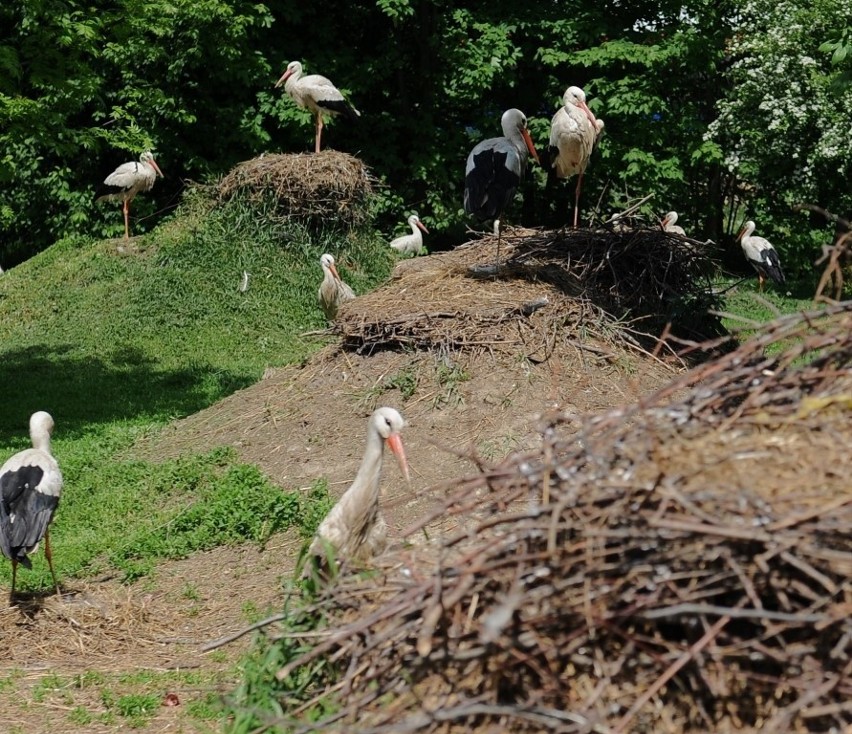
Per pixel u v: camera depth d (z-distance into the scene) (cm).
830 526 334
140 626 729
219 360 1581
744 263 2334
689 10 2234
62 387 1444
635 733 344
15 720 593
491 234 1254
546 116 2338
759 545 343
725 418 394
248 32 2180
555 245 1179
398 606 387
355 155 2227
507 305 1045
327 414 1035
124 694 622
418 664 375
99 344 1634
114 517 945
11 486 750
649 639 348
